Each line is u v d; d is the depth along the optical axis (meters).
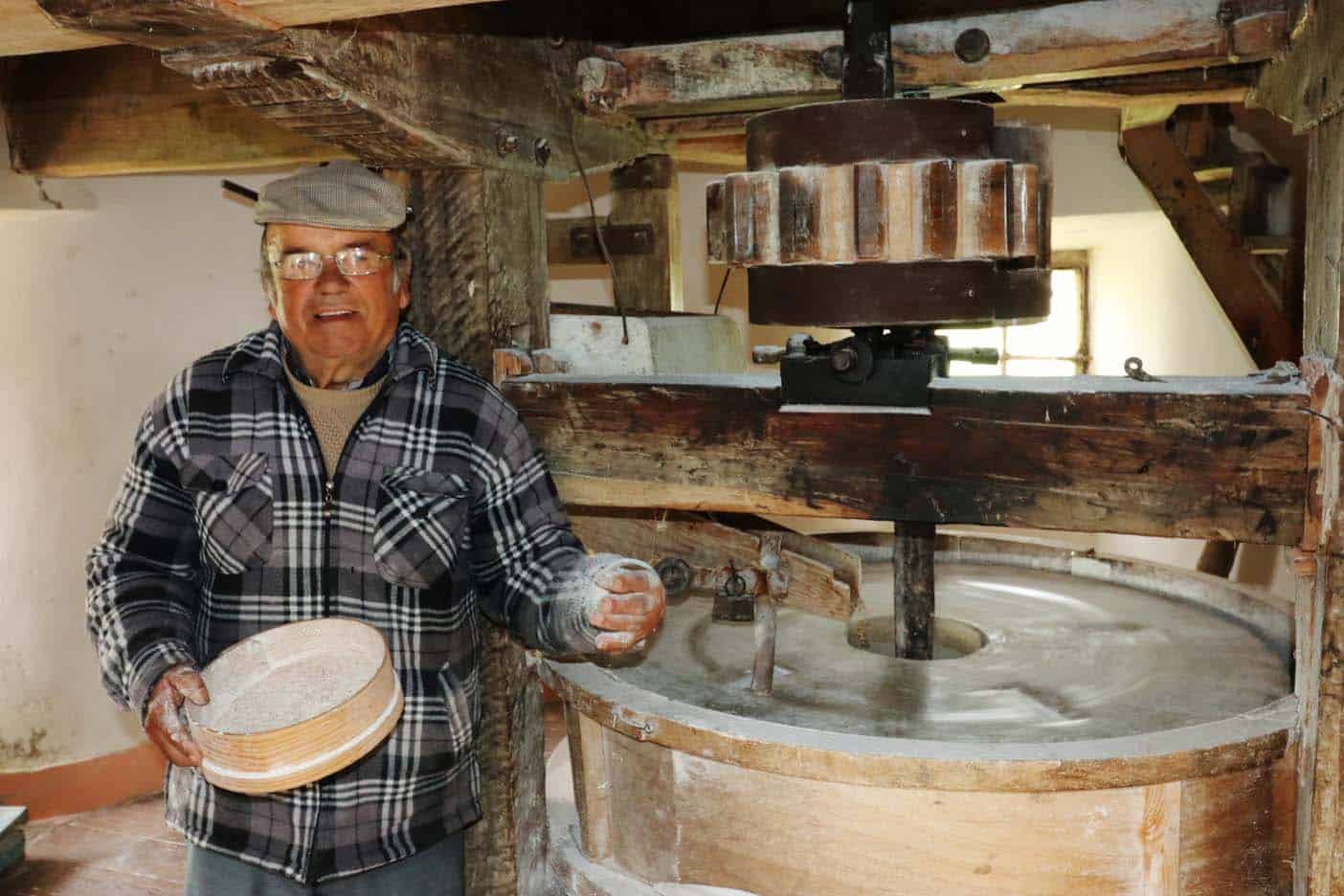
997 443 1.55
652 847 1.84
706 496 1.74
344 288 1.54
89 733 3.40
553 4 1.93
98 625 1.55
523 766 1.99
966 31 1.74
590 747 1.92
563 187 4.08
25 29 1.32
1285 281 3.46
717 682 1.98
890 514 1.62
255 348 1.63
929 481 1.59
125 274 3.35
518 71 1.85
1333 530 1.41
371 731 1.37
